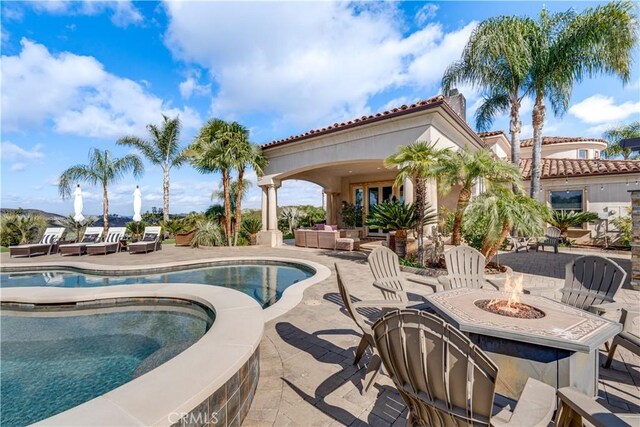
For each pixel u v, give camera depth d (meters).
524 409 1.82
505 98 15.70
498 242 8.60
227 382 2.53
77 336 5.31
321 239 15.06
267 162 16.03
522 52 12.82
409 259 10.16
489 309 3.13
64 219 19.23
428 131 10.16
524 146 22.92
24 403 3.60
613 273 3.79
